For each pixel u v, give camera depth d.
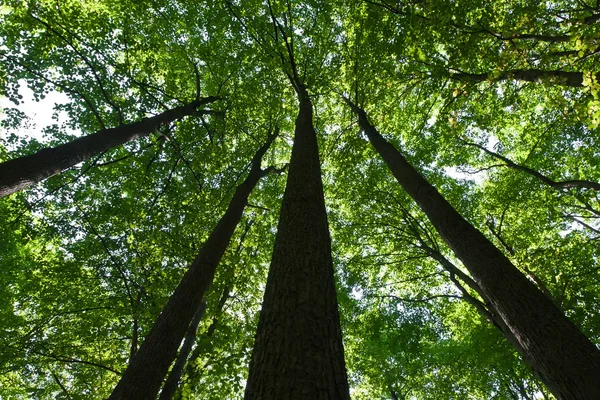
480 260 4.48
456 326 13.84
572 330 3.38
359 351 14.16
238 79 12.45
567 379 3.04
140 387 4.59
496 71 5.86
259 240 10.64
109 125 9.99
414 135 13.27
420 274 13.45
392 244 13.22
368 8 8.38
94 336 8.59
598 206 12.39
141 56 10.38
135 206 9.98
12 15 7.96
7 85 8.02
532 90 10.70
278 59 9.91
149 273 8.29
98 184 10.78
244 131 12.02
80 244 10.02
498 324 7.94
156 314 7.39
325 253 3.22
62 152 6.02
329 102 13.90
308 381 1.79
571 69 7.48
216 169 10.44
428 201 5.98
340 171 12.72
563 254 10.80
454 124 9.02
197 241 8.89
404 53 8.48
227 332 7.43
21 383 9.47
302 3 11.91
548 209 12.74
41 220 9.69
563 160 13.12
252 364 2.14
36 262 9.78
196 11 11.11
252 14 10.80
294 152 5.93
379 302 12.87
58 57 8.73
